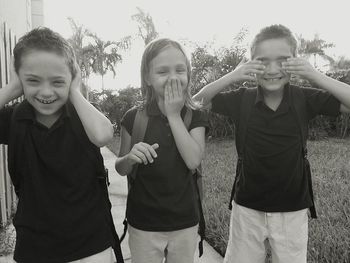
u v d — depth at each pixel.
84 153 1.65
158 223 1.90
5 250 3.13
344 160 6.70
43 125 1.61
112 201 4.88
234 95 2.23
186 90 1.98
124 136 2.08
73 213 1.60
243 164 2.15
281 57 2.03
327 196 4.34
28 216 1.60
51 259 1.59
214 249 3.23
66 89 1.59
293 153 2.05
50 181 1.60
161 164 1.90
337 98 1.96
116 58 23.28
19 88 1.64
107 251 1.72
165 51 1.90
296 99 2.07
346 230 3.22
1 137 1.71
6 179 3.94
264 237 2.16
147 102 2.02
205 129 2.03
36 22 9.74
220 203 4.18
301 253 2.14
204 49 12.39
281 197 2.08
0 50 3.80
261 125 2.07
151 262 1.96
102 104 15.76
